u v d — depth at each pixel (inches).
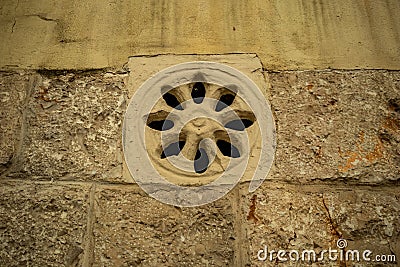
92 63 65.5
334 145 59.8
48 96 62.9
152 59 65.5
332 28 68.8
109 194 56.8
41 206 56.2
